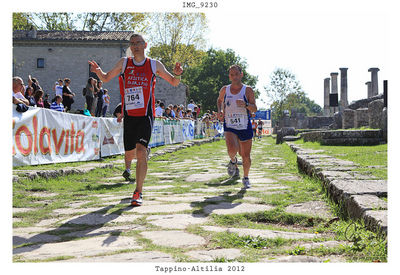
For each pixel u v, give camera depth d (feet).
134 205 13.10
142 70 14.29
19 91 22.02
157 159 33.60
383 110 39.29
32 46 89.61
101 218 11.34
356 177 14.07
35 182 17.71
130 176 21.45
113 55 89.92
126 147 14.69
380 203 9.71
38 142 22.26
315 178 16.94
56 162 24.09
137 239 9.10
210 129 79.92
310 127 125.90
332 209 11.82
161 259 7.62
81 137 27.25
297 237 9.16
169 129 49.96
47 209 12.85
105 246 8.59
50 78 89.76
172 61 123.13
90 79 40.65
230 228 9.87
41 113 22.53
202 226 10.21
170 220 10.89
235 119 17.57
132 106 14.24
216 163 30.12
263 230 9.72
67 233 9.87
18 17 108.27
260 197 14.29
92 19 112.57
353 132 39.32
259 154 39.83
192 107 72.54
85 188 17.42
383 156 25.08
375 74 121.19
